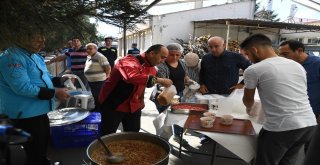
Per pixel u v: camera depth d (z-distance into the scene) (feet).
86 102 12.74
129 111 7.84
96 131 10.76
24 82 5.84
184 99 10.12
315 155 3.52
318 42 52.95
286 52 8.86
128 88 7.46
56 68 22.45
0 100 6.24
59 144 10.54
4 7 2.55
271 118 5.90
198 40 39.22
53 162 8.56
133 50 27.27
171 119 7.77
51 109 6.91
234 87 10.02
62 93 6.80
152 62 7.26
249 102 6.48
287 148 5.99
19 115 6.03
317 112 8.55
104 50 20.43
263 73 5.91
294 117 5.70
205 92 10.50
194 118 7.73
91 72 14.43
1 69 5.78
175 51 10.02
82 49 17.47
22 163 2.95
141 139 5.89
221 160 10.16
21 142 2.84
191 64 11.38
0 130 2.81
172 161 10.03
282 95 5.74
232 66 10.31
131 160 5.08
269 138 5.95
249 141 6.49
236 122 7.41
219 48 10.21
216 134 6.56
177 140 11.49
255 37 6.35
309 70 8.59
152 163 4.97
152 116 15.44
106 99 7.71
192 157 10.40
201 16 51.06
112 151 5.36
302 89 5.97
